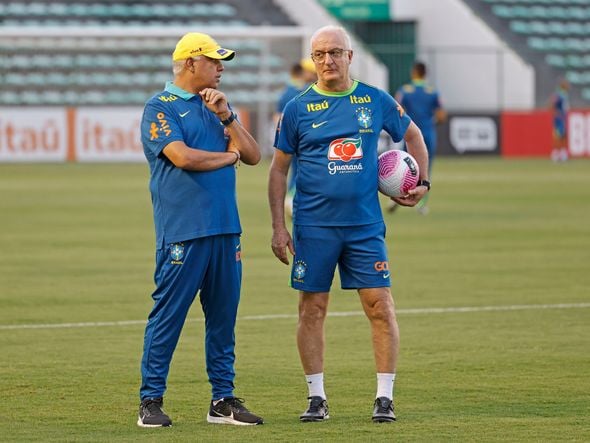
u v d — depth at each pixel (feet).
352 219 60.70
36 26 334.03
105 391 67.05
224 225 59.57
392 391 65.62
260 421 59.47
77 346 80.33
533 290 104.32
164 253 59.52
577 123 327.06
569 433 56.59
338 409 62.80
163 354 59.72
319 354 61.05
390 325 60.54
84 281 109.70
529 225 158.30
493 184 230.27
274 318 91.04
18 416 61.05
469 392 66.33
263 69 320.50
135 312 93.66
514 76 344.08
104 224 158.10
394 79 364.99
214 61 59.88
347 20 361.92
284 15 358.84
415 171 63.62
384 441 55.31
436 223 161.48
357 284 61.05
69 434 57.11
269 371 72.54
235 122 59.47
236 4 357.61
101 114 295.28
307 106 61.05
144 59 335.47
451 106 360.69
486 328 86.84
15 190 210.59
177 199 59.11
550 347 79.77
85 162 293.43
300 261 61.31
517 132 326.44
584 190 215.92
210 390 67.77
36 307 95.81
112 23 342.03
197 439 56.08
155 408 59.31
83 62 329.93
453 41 359.66
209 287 60.34
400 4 362.94
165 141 58.34
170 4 352.08
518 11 374.22
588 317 91.50
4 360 75.72
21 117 290.97
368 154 61.11
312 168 60.90
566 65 362.12
